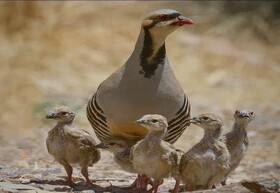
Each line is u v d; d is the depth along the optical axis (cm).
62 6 2459
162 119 1096
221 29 2630
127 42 2378
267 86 2247
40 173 1314
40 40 2306
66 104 1919
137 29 2455
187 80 2231
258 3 2788
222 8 2739
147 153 1098
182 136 1797
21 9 2358
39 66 2184
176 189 1142
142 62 1194
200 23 2639
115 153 1189
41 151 1589
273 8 2788
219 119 1117
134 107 1188
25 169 1354
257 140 1766
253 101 2123
